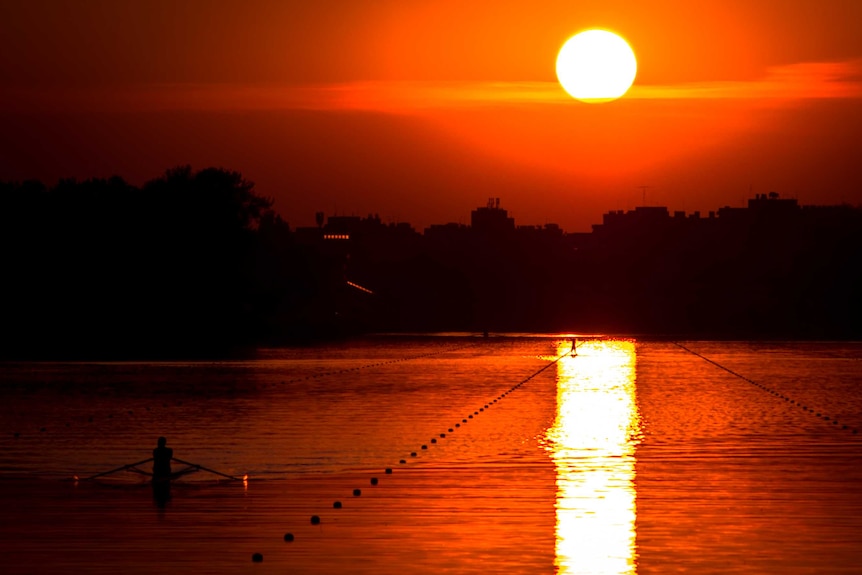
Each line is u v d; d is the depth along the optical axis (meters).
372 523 84.81
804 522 84.56
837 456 115.88
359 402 176.38
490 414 157.25
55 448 124.31
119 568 72.81
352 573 71.62
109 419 152.88
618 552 76.25
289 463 112.50
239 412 161.25
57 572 71.94
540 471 106.94
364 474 105.81
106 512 88.94
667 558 74.69
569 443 126.38
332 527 83.62
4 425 146.12
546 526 83.56
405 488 98.56
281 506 91.06
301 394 191.50
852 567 72.44
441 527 83.44
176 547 77.88
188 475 105.44
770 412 160.00
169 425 145.25
